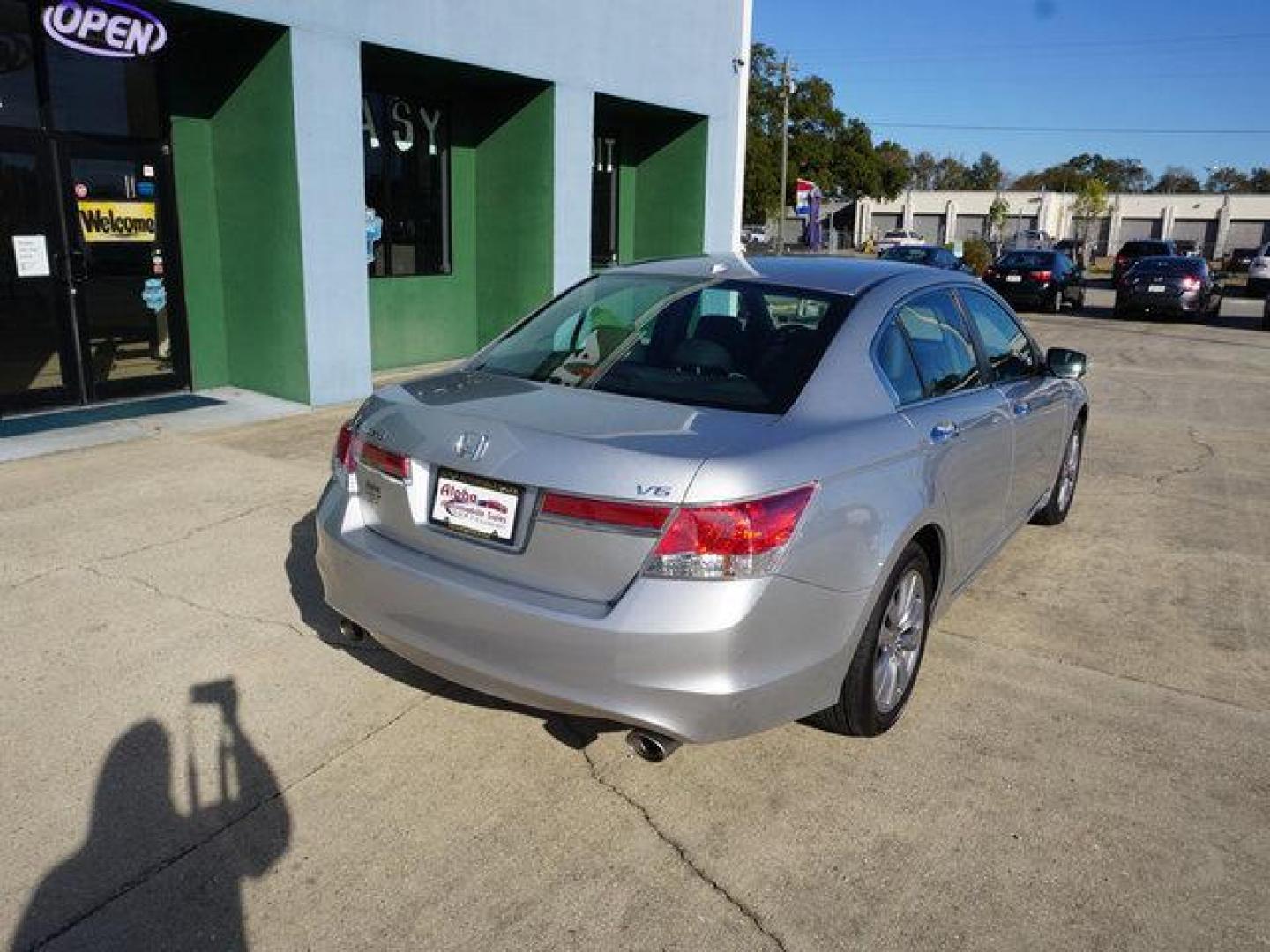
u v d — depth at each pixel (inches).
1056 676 152.3
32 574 178.1
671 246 518.3
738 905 101.0
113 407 303.4
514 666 108.0
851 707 123.5
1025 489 185.0
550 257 406.3
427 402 123.0
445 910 99.4
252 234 318.7
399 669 147.2
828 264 157.1
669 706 102.7
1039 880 105.8
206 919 97.4
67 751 124.2
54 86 278.7
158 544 194.2
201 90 315.3
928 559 139.2
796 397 120.7
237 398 324.8
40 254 282.5
